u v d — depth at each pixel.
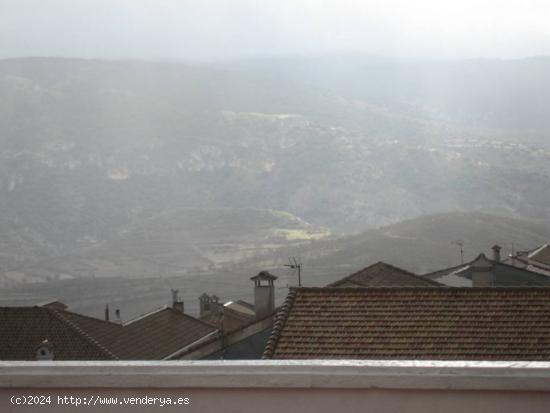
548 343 15.32
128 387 5.50
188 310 90.31
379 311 16.69
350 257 110.62
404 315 16.50
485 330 15.88
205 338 29.75
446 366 5.32
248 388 5.43
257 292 25.22
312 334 16.16
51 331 27.03
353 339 15.99
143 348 28.84
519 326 15.90
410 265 99.94
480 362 5.42
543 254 46.88
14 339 26.69
